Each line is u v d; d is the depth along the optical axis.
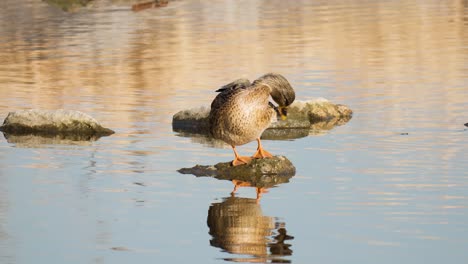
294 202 11.09
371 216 10.38
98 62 24.98
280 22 32.88
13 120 16.27
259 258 9.06
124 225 10.23
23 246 9.55
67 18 36.34
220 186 11.98
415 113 16.95
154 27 32.44
